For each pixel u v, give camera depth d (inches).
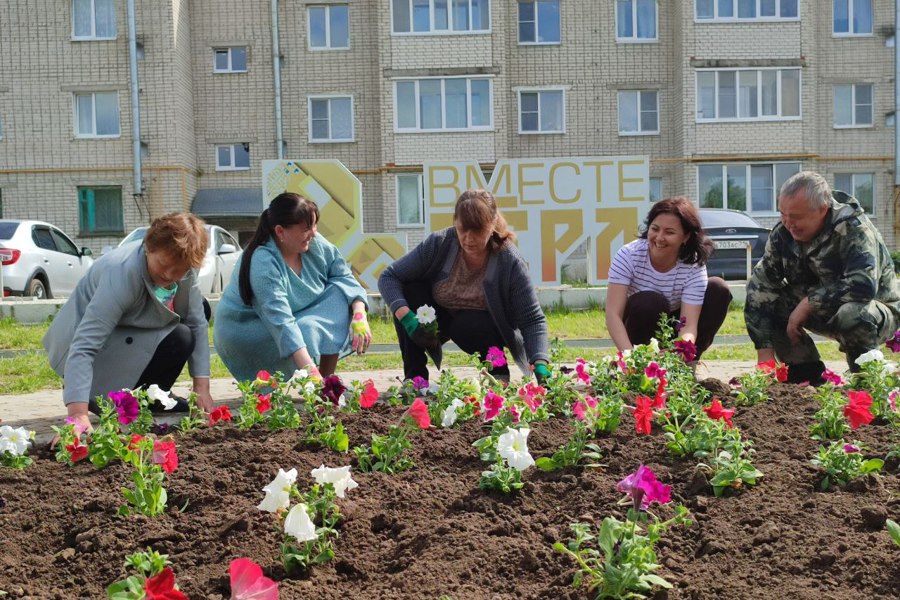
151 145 932.6
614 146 987.3
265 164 427.5
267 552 83.9
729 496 94.7
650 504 92.3
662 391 121.6
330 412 130.2
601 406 120.3
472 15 954.7
